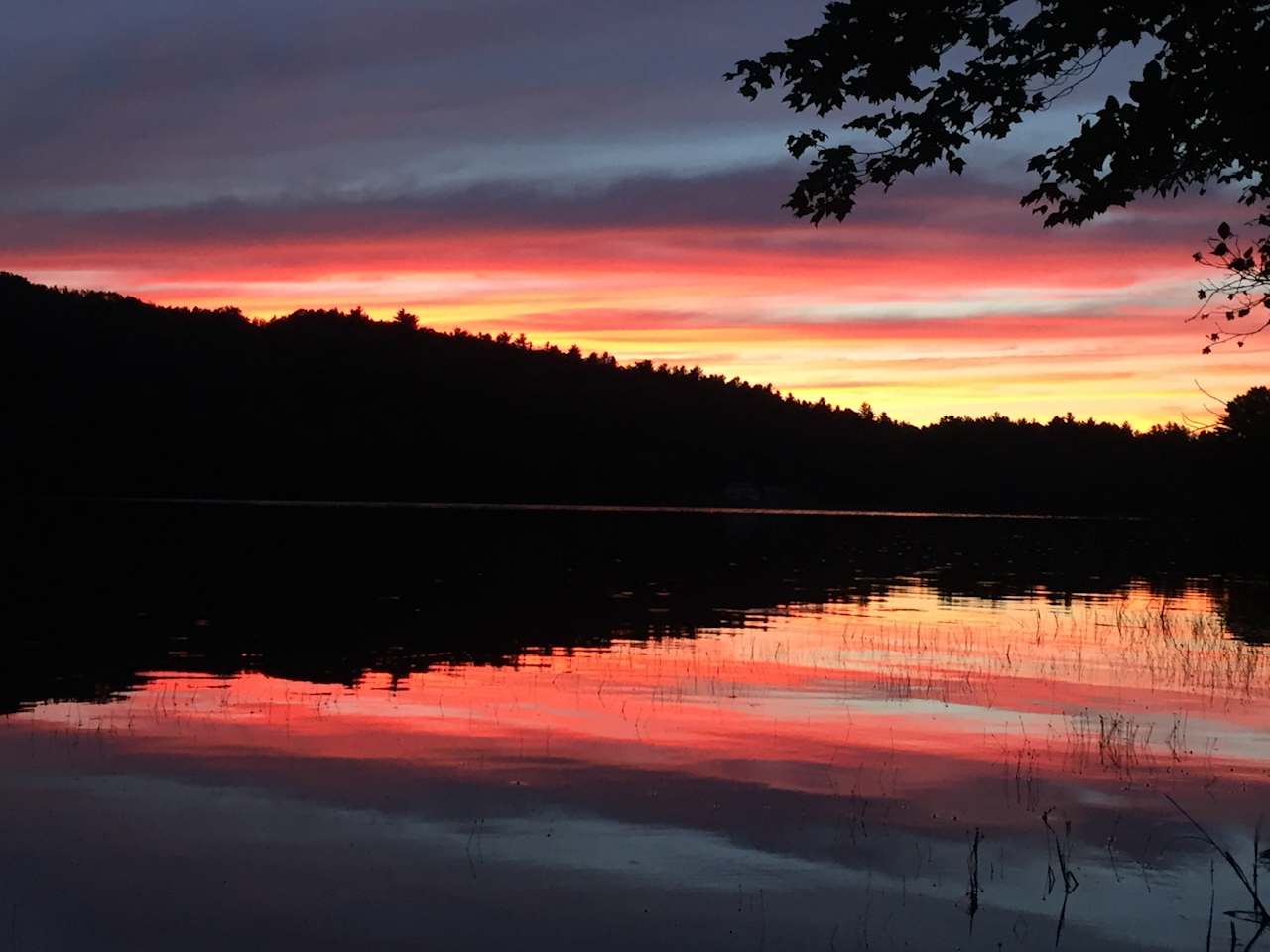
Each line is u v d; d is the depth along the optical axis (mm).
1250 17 7859
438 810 10477
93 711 14500
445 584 33406
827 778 11734
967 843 9844
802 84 8406
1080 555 54594
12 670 17500
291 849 9438
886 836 9984
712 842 9773
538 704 15305
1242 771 12250
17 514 66188
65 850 9336
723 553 51125
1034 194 8992
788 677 17812
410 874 8961
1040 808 10820
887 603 30625
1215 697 16641
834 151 8797
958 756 12750
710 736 13539
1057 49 8180
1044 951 7801
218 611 25609
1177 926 8211
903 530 82750
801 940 7914
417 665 18516
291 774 11594
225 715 14320
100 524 59688
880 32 8242
